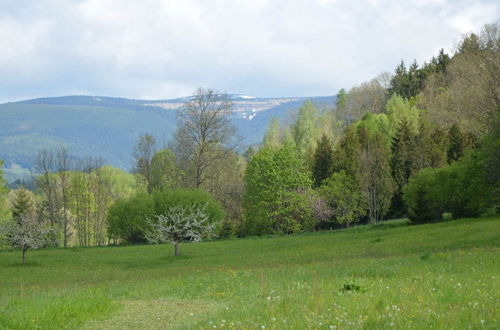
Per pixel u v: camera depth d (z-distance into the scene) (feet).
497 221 166.30
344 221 290.35
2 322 44.27
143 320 47.80
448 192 211.20
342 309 42.16
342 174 281.95
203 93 291.17
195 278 84.23
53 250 225.56
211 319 42.47
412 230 180.14
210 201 262.67
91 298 56.34
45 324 45.11
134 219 264.31
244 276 81.05
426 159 294.05
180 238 175.32
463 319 34.47
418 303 42.19
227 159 294.87
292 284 65.67
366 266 84.23
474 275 60.18
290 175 275.39
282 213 276.62
